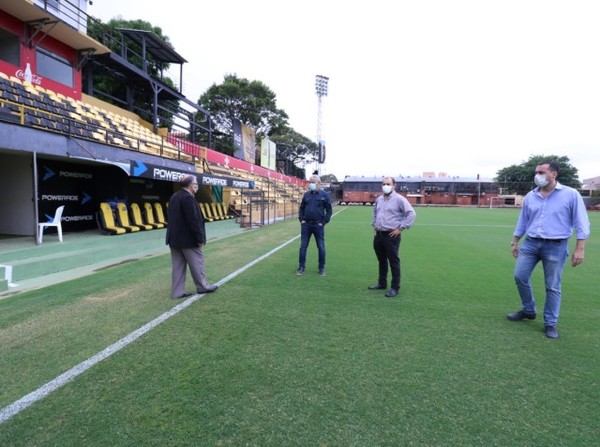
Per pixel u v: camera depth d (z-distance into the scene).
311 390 2.97
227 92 44.12
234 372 3.24
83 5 17.75
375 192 55.09
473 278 7.11
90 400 2.79
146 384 3.02
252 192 22.59
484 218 25.78
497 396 2.94
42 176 10.20
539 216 4.29
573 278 7.32
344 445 2.34
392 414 2.68
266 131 52.44
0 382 3.06
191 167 15.93
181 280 5.52
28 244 8.36
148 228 12.18
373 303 5.37
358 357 3.58
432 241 12.96
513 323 4.61
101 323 4.41
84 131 12.75
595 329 4.44
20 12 13.02
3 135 7.53
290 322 4.51
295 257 9.23
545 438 2.43
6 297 5.61
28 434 2.41
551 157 71.25
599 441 2.41
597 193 61.88
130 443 2.33
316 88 49.69
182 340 3.91
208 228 14.74
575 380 3.21
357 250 10.62
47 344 3.80
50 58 15.05
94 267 8.15
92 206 12.02
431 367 3.40
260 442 2.36
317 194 7.13
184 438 2.38
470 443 2.38
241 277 6.91
